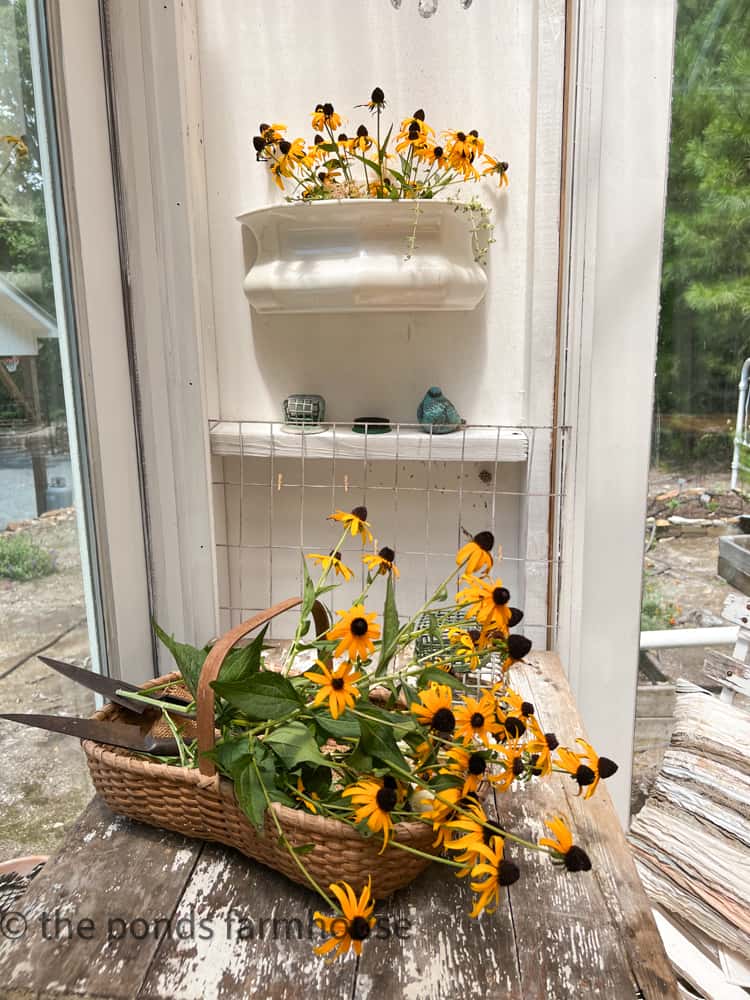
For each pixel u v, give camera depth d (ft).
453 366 3.97
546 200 3.63
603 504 3.90
